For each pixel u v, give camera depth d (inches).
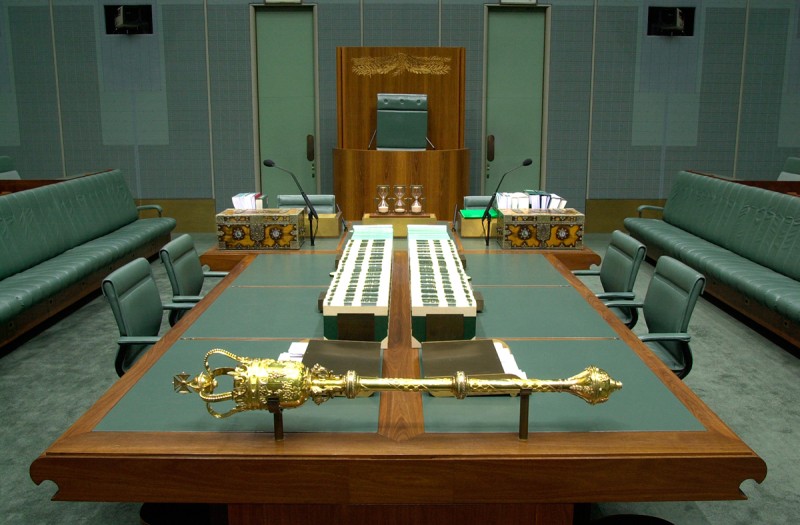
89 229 217.9
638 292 215.8
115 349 165.6
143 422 68.5
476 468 61.9
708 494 62.6
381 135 255.1
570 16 294.7
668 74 300.7
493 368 75.9
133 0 291.0
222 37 293.6
